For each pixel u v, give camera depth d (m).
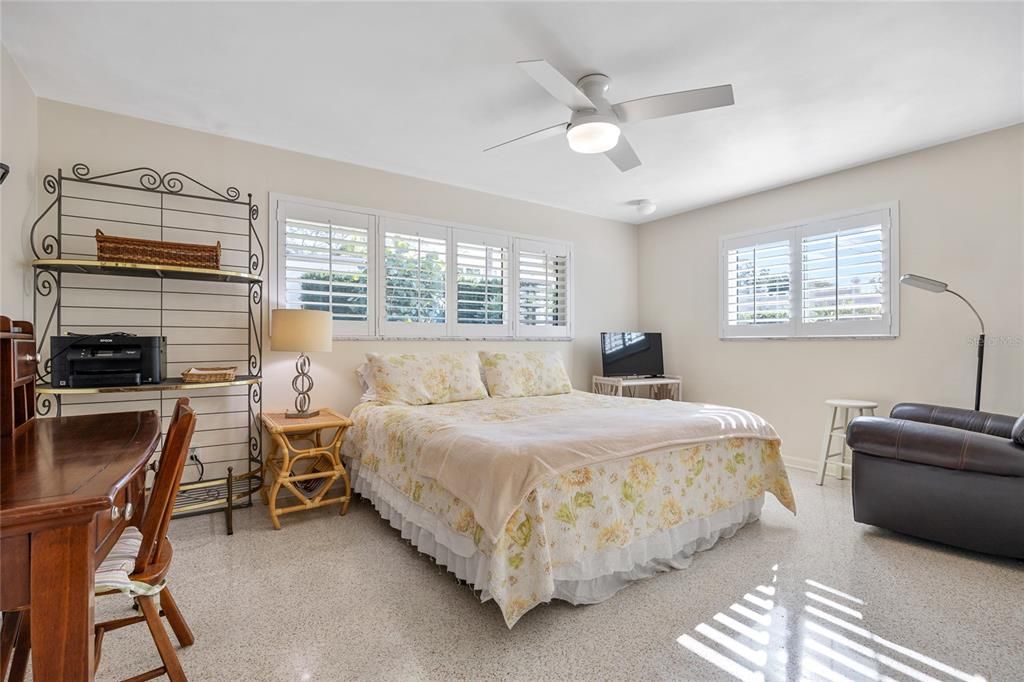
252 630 1.75
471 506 1.86
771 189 4.20
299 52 2.21
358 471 3.14
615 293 5.23
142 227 2.86
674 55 2.21
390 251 3.72
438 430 2.35
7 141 2.21
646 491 2.21
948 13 1.91
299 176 3.36
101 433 1.50
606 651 1.64
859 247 3.63
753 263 4.32
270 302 3.24
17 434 1.49
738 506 2.68
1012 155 2.95
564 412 2.93
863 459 2.64
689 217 4.91
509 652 1.63
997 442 2.22
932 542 2.54
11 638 1.28
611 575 2.06
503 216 4.39
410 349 3.84
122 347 2.46
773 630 1.75
